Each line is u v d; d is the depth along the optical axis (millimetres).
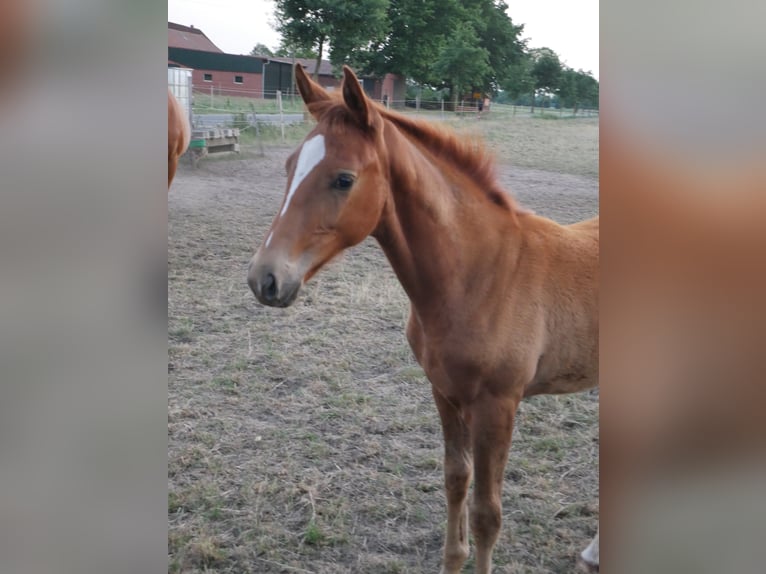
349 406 3486
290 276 1841
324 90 2082
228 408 3436
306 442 3186
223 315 4414
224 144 7301
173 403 3439
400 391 3650
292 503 2791
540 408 3557
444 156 2113
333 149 1865
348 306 4617
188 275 4910
